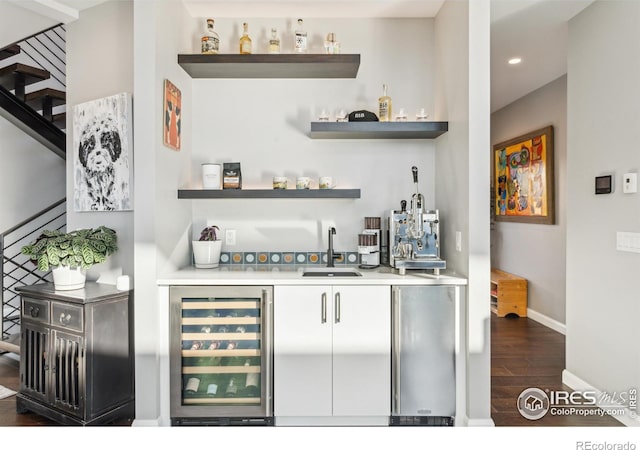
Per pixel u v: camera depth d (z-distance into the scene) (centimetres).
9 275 419
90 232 271
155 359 243
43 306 255
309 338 246
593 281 285
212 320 250
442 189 291
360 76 308
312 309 246
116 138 276
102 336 244
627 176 250
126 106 270
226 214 311
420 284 246
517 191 529
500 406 274
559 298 445
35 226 452
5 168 429
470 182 241
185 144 296
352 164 309
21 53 450
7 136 430
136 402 243
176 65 275
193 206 311
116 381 252
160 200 251
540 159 473
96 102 286
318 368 246
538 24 314
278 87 309
